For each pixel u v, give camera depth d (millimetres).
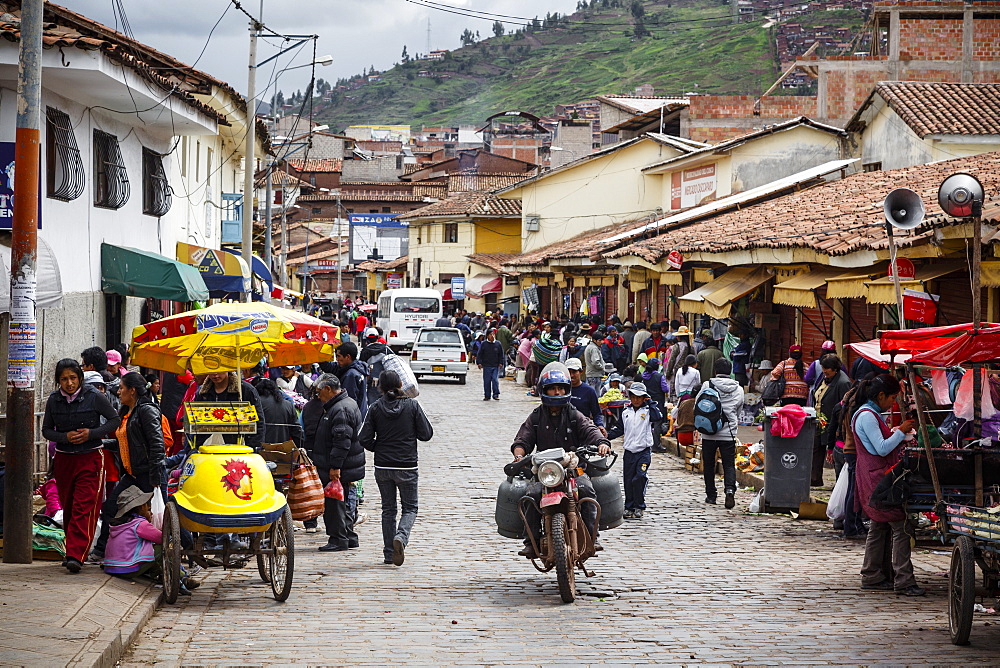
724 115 45594
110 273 16734
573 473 9125
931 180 20922
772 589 9312
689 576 9828
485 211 60344
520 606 8656
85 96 15023
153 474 8852
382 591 9148
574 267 40594
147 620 7965
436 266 63625
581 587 9352
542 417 9703
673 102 48938
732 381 13703
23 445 9133
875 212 19469
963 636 7449
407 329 47500
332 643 7410
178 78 19203
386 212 87688
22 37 9195
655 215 42250
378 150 127500
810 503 12891
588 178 47562
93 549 9562
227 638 7523
